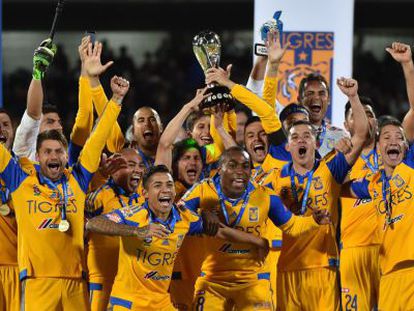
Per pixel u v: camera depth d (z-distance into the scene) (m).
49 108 15.48
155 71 30.23
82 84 15.12
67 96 29.95
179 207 13.51
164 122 29.23
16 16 31.12
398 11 30.92
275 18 15.70
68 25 31.25
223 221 13.80
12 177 13.48
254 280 13.87
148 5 31.28
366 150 15.44
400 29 31.08
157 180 13.26
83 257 13.76
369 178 14.72
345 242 15.48
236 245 13.76
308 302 14.30
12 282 13.88
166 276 13.51
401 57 14.40
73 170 13.77
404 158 14.41
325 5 18.78
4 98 29.84
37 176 13.58
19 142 14.46
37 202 13.47
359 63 30.81
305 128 14.30
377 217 14.77
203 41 15.02
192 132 16.62
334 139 16.09
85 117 15.12
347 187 14.64
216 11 31.28
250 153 15.84
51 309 13.47
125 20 31.31
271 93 15.66
